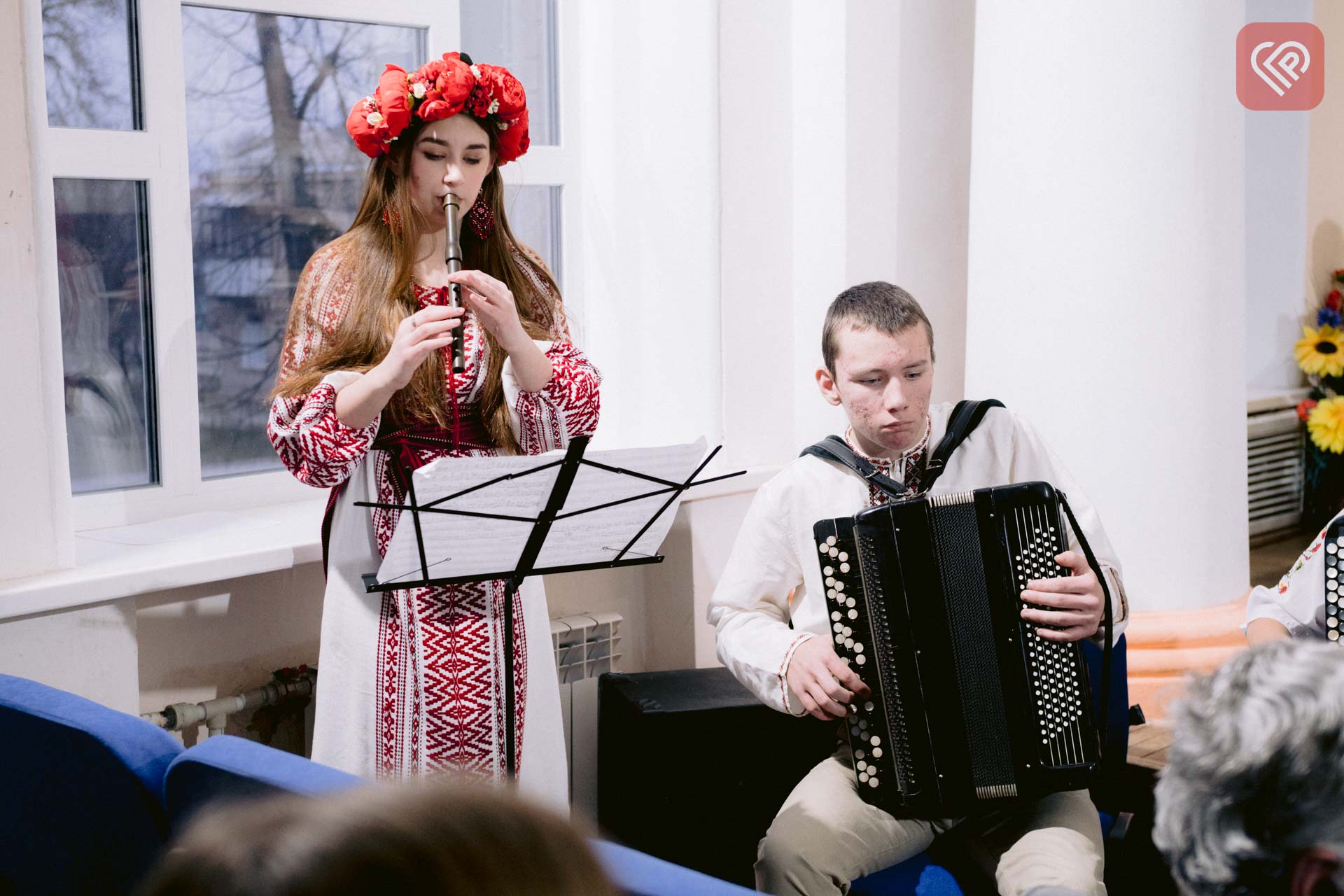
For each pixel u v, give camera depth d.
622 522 1.81
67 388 2.50
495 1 3.06
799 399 3.27
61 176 2.44
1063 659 1.85
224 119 2.68
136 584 2.15
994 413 2.15
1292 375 5.18
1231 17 2.94
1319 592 1.93
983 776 1.85
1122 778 2.29
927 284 3.44
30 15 2.07
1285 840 0.84
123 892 1.53
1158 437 2.96
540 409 2.05
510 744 1.87
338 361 2.00
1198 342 2.95
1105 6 2.88
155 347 2.60
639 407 3.17
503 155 2.15
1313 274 5.14
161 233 2.58
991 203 3.07
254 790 1.31
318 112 2.82
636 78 3.06
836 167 3.12
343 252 2.07
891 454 2.12
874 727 1.85
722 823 2.48
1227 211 2.97
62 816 1.57
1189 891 0.91
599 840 0.51
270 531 2.51
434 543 1.69
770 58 3.11
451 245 1.95
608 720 2.62
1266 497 5.04
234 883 0.44
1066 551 1.87
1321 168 5.09
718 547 3.04
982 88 3.08
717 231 3.02
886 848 1.88
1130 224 2.91
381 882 0.43
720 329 3.07
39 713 1.54
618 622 2.93
